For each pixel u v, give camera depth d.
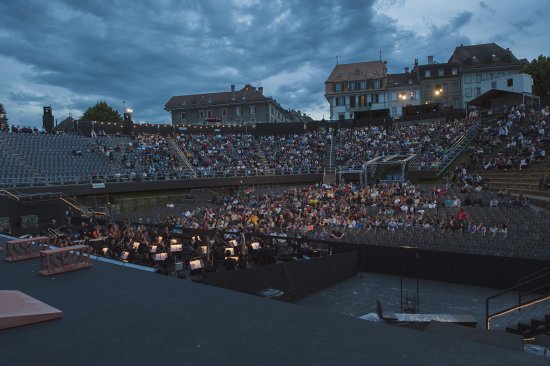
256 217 29.09
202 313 4.14
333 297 16.73
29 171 37.47
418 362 2.83
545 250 18.38
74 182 38.75
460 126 51.75
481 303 15.67
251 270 14.48
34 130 46.06
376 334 3.41
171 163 49.16
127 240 20.19
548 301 15.41
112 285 5.41
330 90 91.06
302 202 34.59
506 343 6.23
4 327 3.81
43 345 3.45
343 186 40.75
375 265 20.55
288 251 20.70
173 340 3.46
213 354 3.14
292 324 3.72
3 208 28.22
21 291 5.21
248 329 3.64
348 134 59.22
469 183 37.00
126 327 3.82
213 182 47.78
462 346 3.10
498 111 50.41
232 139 59.88
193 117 95.50
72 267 6.32
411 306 15.31
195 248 19.06
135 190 42.47
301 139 60.44
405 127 57.44
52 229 24.94
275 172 51.28
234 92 94.94
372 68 90.81
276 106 97.56
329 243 21.41
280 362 2.94
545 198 27.84
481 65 83.50
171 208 37.00
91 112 89.38
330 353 3.05
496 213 25.02
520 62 82.00
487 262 17.64
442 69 85.31
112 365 3.02
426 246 21.36
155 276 5.88
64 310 4.39
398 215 26.88
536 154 36.22
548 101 53.00
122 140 51.53
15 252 7.38
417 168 46.09
